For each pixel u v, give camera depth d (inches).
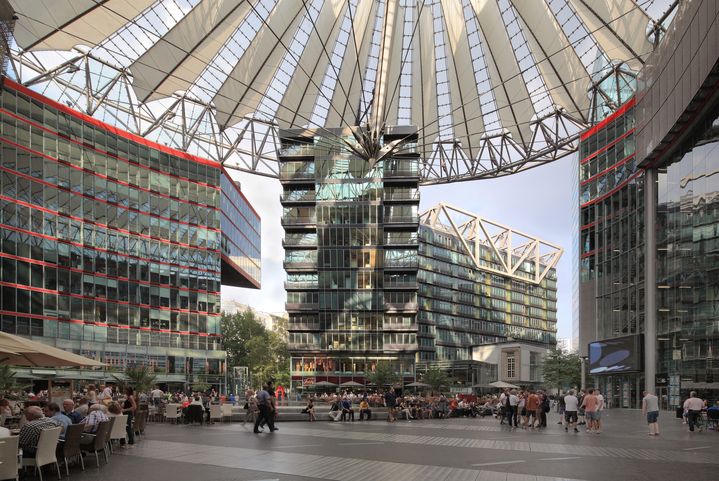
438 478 504.7
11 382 1369.3
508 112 2682.1
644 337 1961.1
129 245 2810.0
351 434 962.1
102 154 2704.2
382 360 3449.8
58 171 2470.5
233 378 4576.8
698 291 1556.3
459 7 2374.5
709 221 1505.9
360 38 2450.8
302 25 2385.6
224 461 606.5
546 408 1200.2
